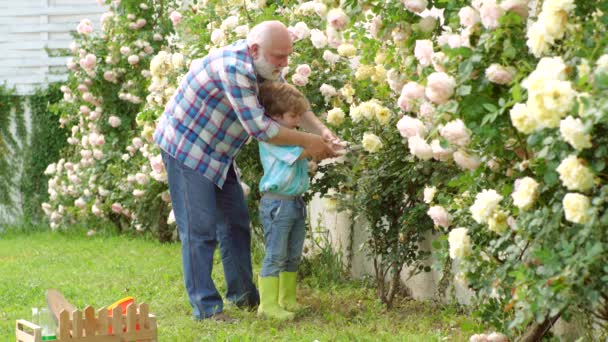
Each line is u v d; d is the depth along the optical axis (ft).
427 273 18.40
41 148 36.83
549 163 9.32
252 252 25.00
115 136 33.04
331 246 22.30
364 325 16.10
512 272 10.16
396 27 12.73
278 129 15.57
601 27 9.35
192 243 16.79
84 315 11.68
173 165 16.83
